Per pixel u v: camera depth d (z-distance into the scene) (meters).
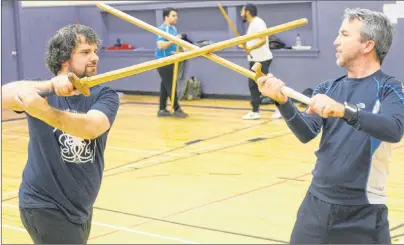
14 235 5.03
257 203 5.82
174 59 2.80
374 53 2.98
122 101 13.41
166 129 9.89
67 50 3.05
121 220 5.41
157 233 5.00
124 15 3.38
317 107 2.67
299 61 12.17
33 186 3.07
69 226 3.10
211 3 13.08
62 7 14.64
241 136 9.12
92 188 3.14
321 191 3.04
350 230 2.98
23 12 13.88
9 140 9.42
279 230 5.02
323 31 11.80
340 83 3.08
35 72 14.20
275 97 2.87
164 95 11.10
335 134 3.02
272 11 12.63
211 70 13.17
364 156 2.93
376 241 2.97
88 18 14.92
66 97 3.10
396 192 6.07
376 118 2.69
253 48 9.97
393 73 8.81
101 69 14.78
